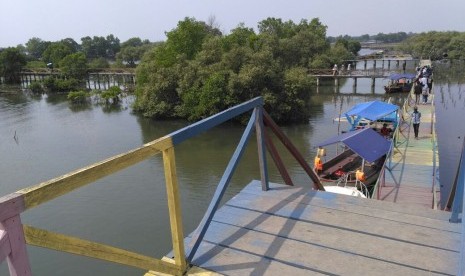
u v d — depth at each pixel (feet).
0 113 142.31
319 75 169.27
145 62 150.51
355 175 49.47
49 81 207.31
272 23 210.38
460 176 11.05
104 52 448.24
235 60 118.32
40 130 110.52
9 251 4.82
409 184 39.78
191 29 142.10
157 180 66.54
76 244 6.13
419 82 99.09
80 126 115.44
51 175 71.26
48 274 40.91
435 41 279.69
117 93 161.58
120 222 51.44
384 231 10.91
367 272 9.16
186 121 119.24
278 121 108.99
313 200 13.08
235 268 9.48
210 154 81.92
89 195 60.75
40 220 52.31
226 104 110.42
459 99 135.03
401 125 70.03
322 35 220.23
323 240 10.57
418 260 9.53
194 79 118.21
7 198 4.82
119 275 40.60
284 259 9.78
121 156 6.88
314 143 85.97
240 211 12.38
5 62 258.37
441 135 84.79
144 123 118.11
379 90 164.35
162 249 44.47
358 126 75.92
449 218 11.55
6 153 86.58
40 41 447.01
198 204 55.62
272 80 109.50
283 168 14.30
